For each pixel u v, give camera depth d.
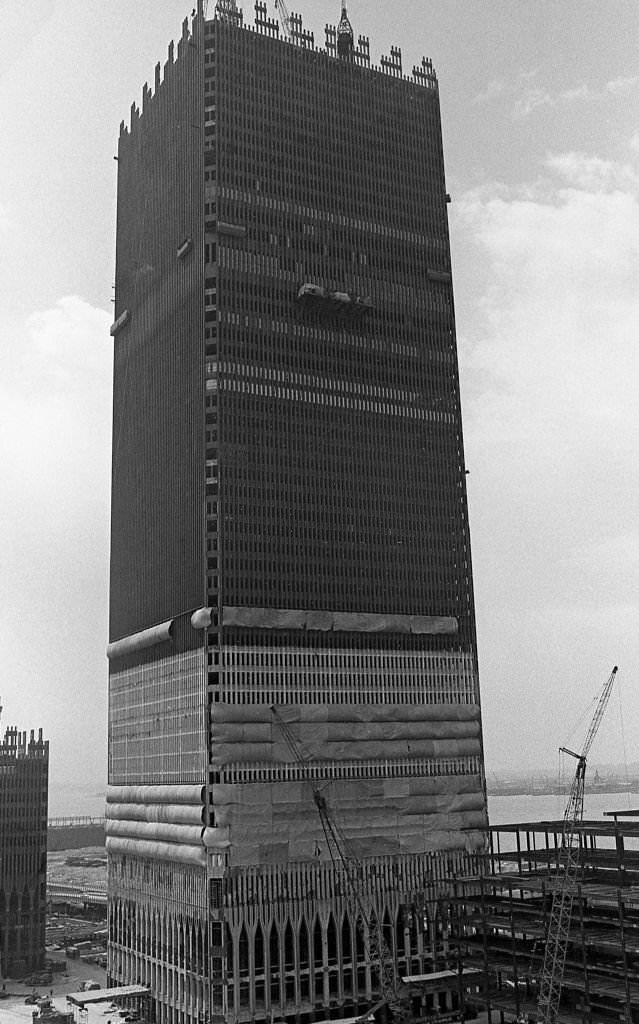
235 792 182.50
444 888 198.00
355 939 186.12
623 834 146.75
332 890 186.38
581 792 185.62
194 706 191.88
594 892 140.25
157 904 198.62
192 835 184.75
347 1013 181.75
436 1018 177.50
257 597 196.00
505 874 173.75
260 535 199.75
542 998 144.12
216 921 176.00
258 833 182.50
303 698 194.38
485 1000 157.75
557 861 162.50
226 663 189.00
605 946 143.88
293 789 188.00
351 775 194.62
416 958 191.88
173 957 189.62
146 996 195.75
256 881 180.12
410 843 197.25
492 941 166.50
